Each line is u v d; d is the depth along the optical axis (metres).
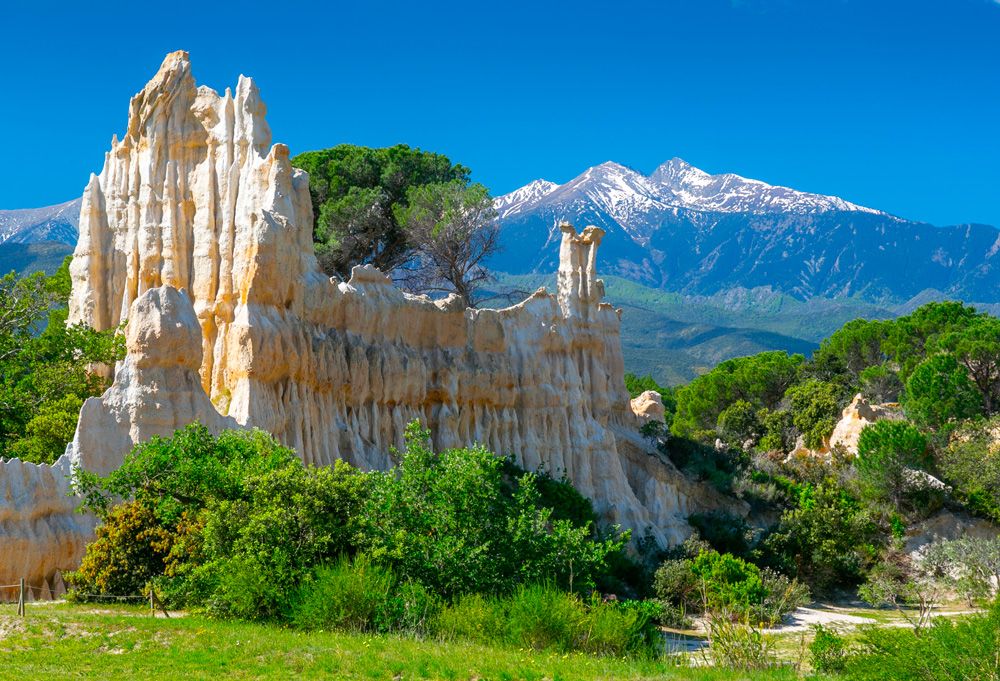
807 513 83.81
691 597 65.69
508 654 35.56
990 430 106.75
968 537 84.50
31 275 63.50
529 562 43.28
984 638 33.97
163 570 41.66
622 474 80.25
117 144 65.25
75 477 45.59
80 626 35.72
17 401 56.75
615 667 35.34
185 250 61.97
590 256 85.06
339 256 89.88
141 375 48.50
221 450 43.94
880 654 36.19
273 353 55.88
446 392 69.00
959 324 134.00
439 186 90.19
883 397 129.62
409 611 38.50
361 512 42.00
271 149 61.53
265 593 38.94
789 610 68.81
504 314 75.56
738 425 126.06
